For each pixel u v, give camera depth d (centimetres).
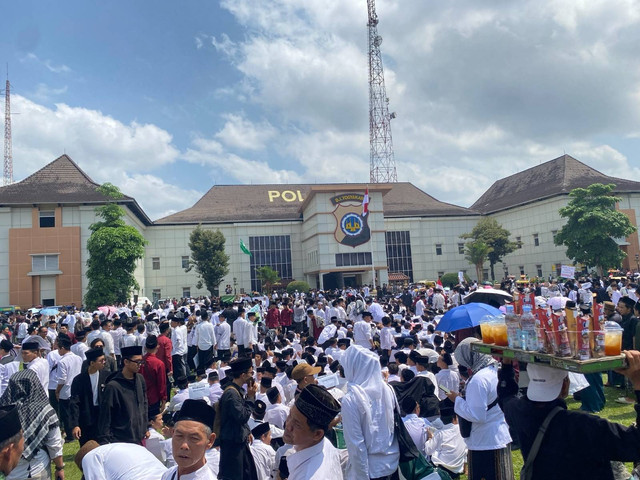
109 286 3472
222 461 477
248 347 1454
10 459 315
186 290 5384
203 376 939
